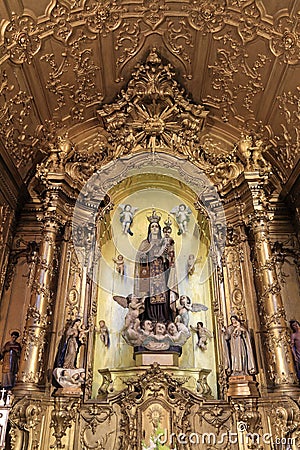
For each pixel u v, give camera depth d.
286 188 6.00
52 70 5.56
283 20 4.91
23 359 4.55
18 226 5.95
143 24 5.58
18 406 4.19
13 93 5.23
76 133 6.62
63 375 4.61
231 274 5.61
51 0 4.80
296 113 5.56
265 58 5.41
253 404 4.57
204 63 6.00
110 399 4.67
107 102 6.54
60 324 5.15
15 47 4.88
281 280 5.71
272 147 6.29
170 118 6.51
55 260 5.46
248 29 5.25
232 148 6.61
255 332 5.15
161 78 6.30
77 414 4.57
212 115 6.67
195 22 5.47
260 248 5.39
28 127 5.82
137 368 4.90
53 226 5.44
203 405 4.67
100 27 5.39
